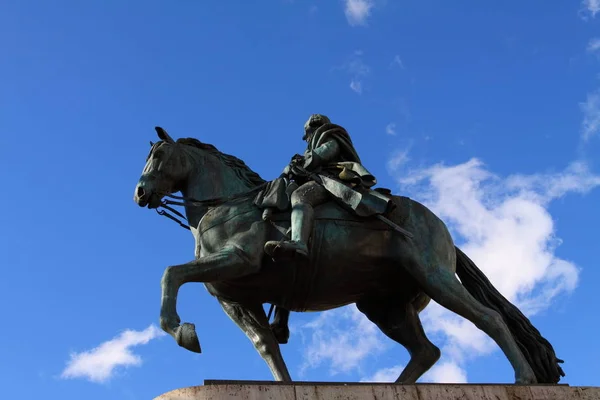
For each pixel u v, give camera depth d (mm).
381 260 6254
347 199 6262
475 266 6570
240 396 4953
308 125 7082
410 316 6602
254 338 6352
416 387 5258
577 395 5438
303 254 5883
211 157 6750
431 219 6457
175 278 5809
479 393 5328
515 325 6324
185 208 6582
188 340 5410
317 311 6688
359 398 5117
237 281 6195
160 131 6734
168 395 4957
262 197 6355
